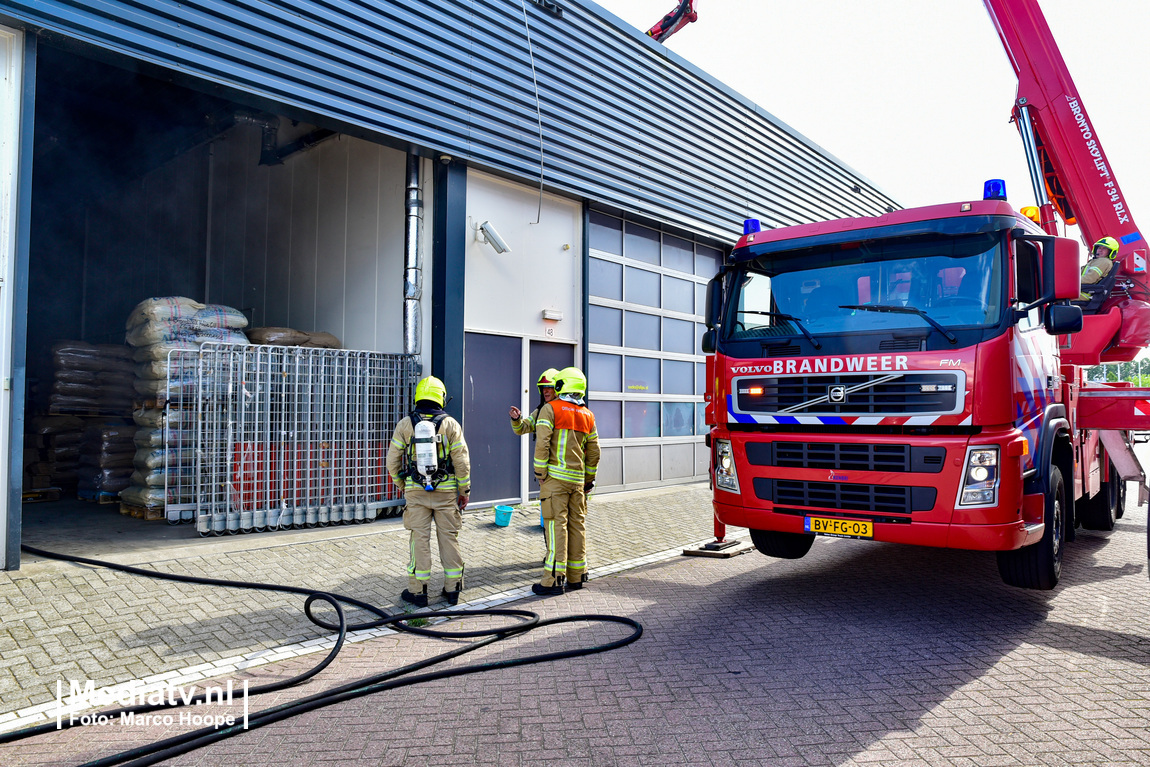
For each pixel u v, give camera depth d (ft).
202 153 39.99
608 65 35.58
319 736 10.46
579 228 34.06
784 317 17.62
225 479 23.24
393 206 30.19
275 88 22.80
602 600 18.04
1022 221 16.51
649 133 37.83
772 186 48.60
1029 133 28.50
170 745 10.05
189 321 25.48
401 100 26.32
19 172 17.76
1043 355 17.83
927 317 15.62
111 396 29.76
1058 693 11.96
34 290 39.40
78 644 13.88
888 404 15.52
